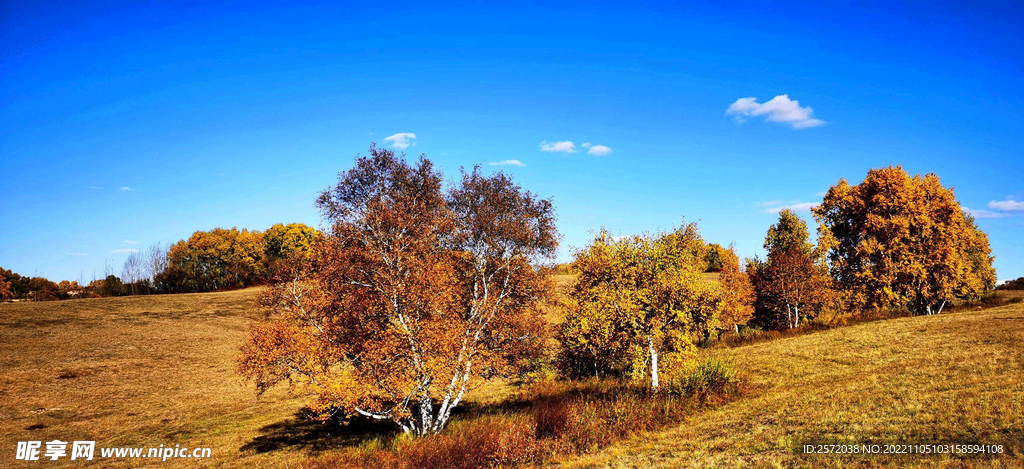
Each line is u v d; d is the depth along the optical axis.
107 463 24.02
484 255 25.31
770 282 52.09
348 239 22.92
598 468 15.73
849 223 53.44
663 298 24.27
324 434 27.72
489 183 26.14
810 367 28.70
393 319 22.56
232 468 22.53
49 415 31.92
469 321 23.56
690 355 25.34
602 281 25.06
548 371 34.69
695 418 21.02
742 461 14.31
